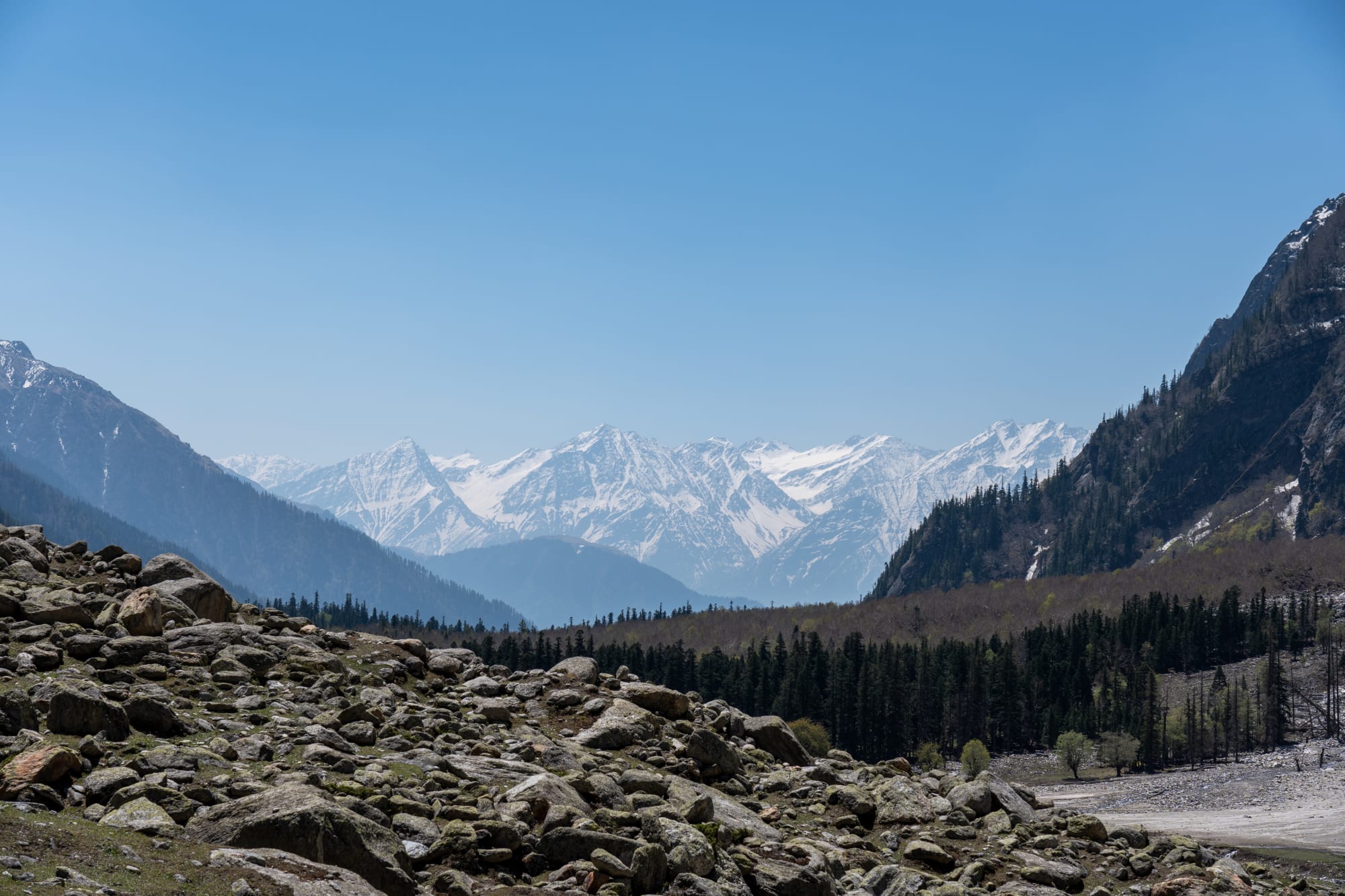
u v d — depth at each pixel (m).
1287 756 162.50
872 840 22.69
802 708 182.38
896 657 191.25
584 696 26.80
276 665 23.22
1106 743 168.12
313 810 13.70
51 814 13.44
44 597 22.89
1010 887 20.41
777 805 23.50
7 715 16.31
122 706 17.70
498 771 19.19
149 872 11.89
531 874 15.52
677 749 24.34
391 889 13.75
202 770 16.00
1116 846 25.19
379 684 24.64
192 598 25.83
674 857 16.42
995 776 26.75
